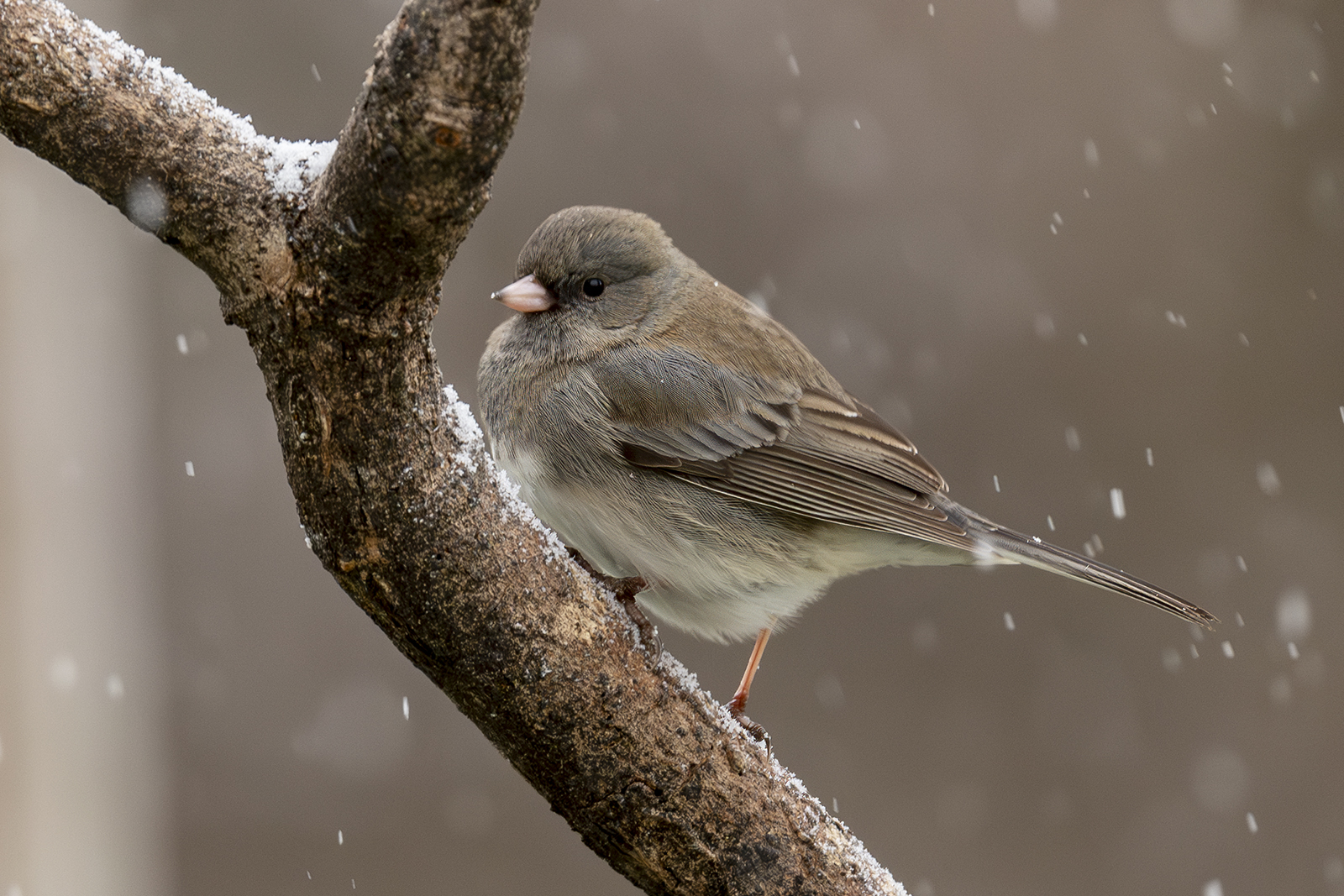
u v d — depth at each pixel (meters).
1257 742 12.33
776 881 5.64
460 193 4.12
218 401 12.38
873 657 12.47
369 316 4.38
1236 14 14.05
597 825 5.48
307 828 11.74
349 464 4.63
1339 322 13.38
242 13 13.15
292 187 4.39
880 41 13.96
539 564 5.12
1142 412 13.21
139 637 11.77
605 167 13.48
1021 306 13.45
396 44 3.93
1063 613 12.64
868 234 13.60
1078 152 13.86
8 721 10.45
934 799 12.12
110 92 4.36
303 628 12.16
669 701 5.43
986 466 13.09
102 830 10.98
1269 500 12.98
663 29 13.61
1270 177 13.78
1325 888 11.92
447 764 12.00
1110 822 12.08
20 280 10.94
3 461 10.73
